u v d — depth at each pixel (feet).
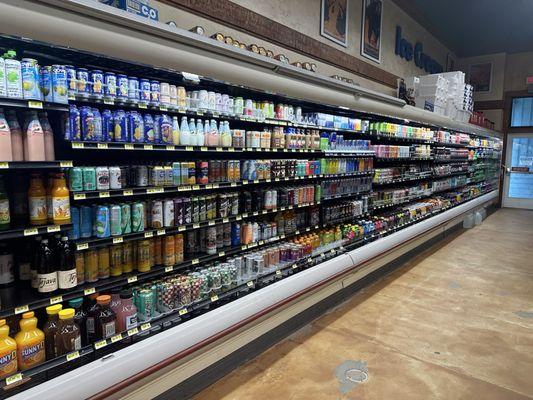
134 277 7.33
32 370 5.62
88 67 7.16
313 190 11.80
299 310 10.50
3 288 6.41
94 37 5.81
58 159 7.22
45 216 6.22
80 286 6.63
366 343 10.04
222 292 8.87
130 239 7.21
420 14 23.72
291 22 13.51
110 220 6.97
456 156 23.77
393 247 15.12
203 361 7.71
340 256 12.25
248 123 10.53
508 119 34.60
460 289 14.11
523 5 22.79
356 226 13.92
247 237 9.83
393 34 21.26
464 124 23.95
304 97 10.17
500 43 30.96
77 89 6.41
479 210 29.25
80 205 6.89
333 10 15.71
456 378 8.53
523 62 33.42
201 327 7.47
